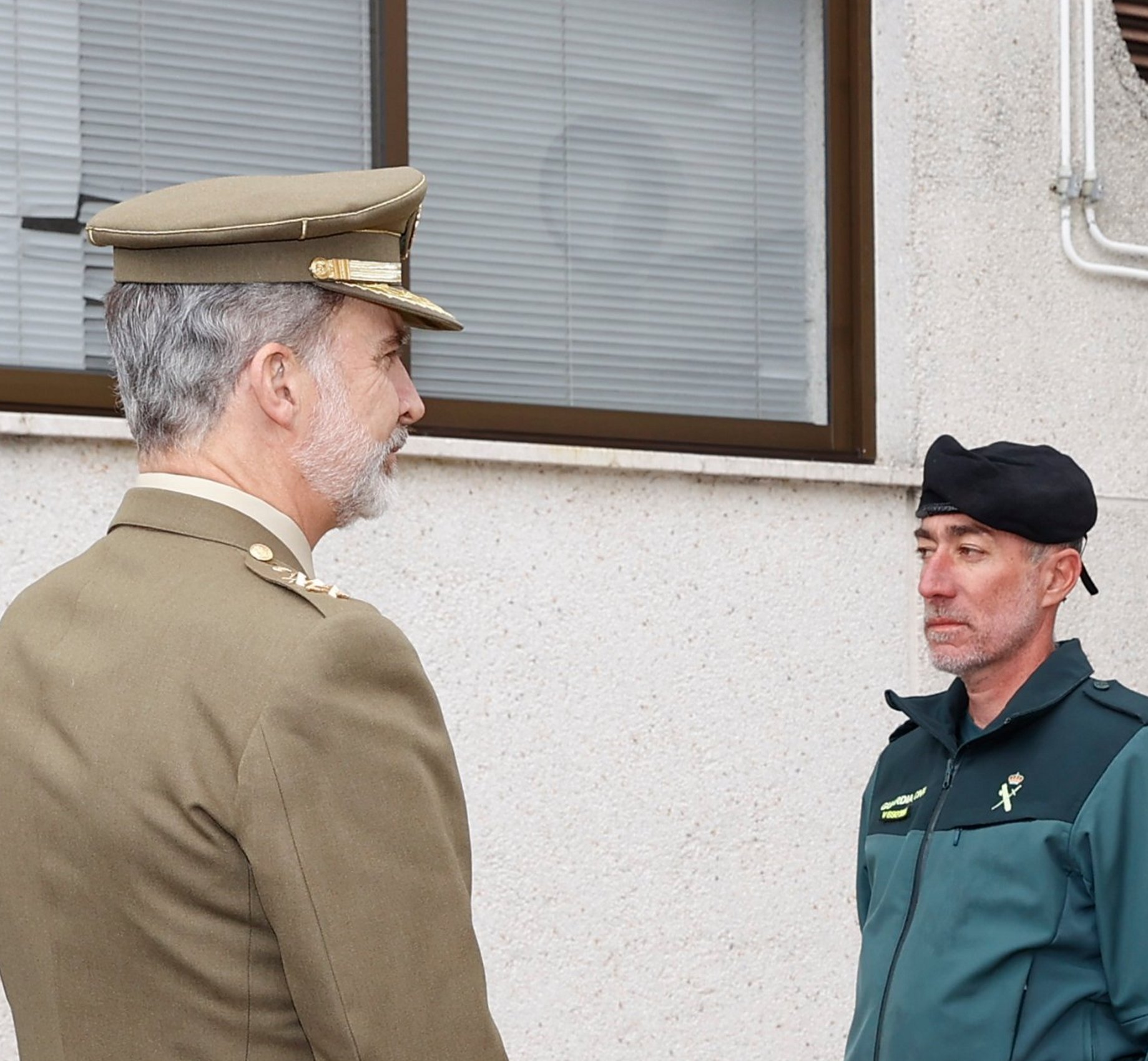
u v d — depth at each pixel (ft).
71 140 9.16
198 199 4.61
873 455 11.09
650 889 9.98
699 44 11.05
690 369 10.91
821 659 10.64
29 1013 4.29
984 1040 6.17
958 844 6.51
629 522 10.11
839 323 11.25
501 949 9.52
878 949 6.72
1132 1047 6.12
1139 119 12.03
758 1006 10.27
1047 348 11.55
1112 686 6.61
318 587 4.34
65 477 8.59
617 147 10.75
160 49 9.41
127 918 4.04
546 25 10.55
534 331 10.41
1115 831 6.13
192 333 4.45
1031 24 11.63
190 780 3.97
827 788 10.59
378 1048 3.94
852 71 11.34
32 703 4.33
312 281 4.53
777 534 10.57
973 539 6.80
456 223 10.21
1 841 4.29
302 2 9.82
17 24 9.05
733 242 11.10
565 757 9.78
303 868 3.91
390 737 4.10
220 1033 4.01
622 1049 9.82
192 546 4.39
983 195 11.42
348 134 9.93
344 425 4.59
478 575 9.62
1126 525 11.68
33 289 9.02
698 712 10.22
